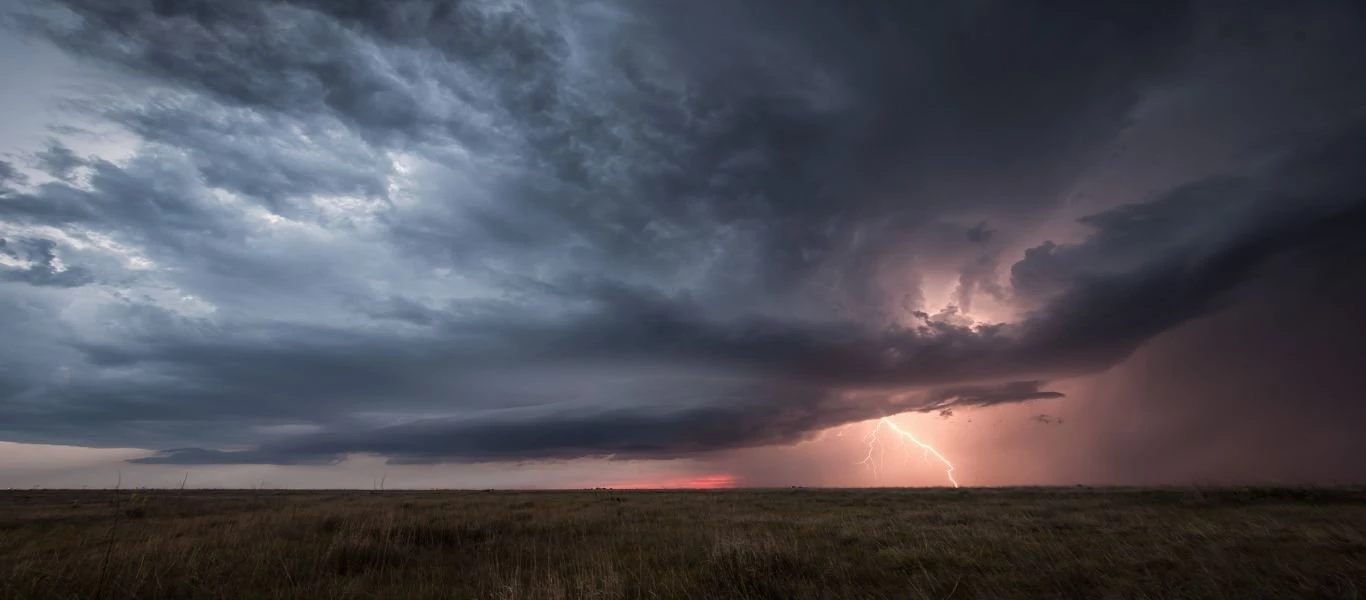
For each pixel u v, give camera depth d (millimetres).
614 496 39938
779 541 11586
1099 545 10922
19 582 8047
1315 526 12625
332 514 16391
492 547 12430
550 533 14656
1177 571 8641
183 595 8180
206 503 27219
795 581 8695
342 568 10211
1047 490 36469
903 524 15680
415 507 22812
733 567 9086
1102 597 7570
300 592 8359
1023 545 11062
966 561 9844
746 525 16406
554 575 9047
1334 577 7902
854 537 13125
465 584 9023
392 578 9484
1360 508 16891
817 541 12594
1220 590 7539
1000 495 30516
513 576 8961
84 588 8023
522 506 25062
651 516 19938
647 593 8094
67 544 11680
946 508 21578
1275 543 10570
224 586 8305
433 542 13141
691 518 18891
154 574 8797
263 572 9320
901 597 7820
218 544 11672
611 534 14656
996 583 8422
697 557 10805
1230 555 9523
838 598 7848
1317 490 20625
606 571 9172
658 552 11461
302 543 12094
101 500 31422
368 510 18344
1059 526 14344
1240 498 20156
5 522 18156
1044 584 8336
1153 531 12523
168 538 12016
